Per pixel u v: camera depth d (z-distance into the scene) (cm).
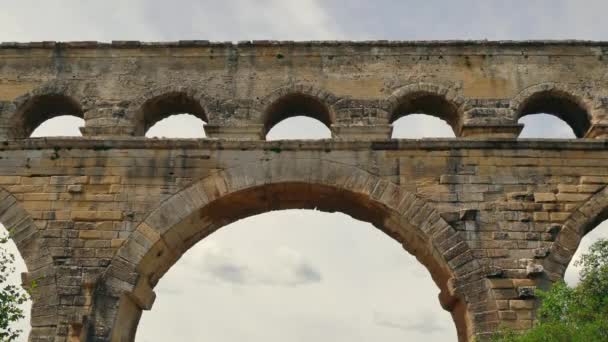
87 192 2762
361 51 3044
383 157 2789
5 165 2809
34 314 2575
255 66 3025
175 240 2814
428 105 3058
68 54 3064
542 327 2030
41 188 2772
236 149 2817
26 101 2980
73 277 2625
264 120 2942
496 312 2528
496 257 2619
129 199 2747
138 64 3041
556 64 3002
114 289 2614
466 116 2897
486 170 2759
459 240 2645
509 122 2872
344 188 2744
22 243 2692
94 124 2919
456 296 2606
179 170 2788
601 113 2886
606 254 2275
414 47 3044
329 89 2970
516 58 3017
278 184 2766
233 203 2842
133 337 2836
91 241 2684
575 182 2738
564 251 2628
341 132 2873
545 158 2775
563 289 2230
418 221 2683
